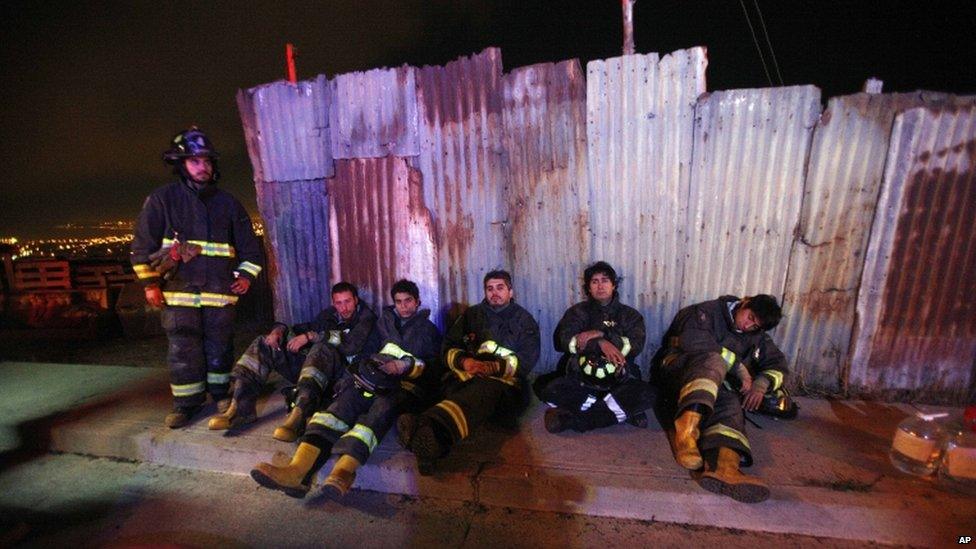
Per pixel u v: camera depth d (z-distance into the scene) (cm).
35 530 285
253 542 270
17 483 332
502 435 332
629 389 326
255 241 387
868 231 343
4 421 381
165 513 297
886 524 251
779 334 374
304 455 291
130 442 353
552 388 339
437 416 290
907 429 285
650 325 390
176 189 351
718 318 340
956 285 341
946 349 352
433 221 410
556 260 394
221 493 314
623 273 385
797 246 355
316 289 447
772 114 338
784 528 261
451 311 423
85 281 835
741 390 325
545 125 374
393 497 303
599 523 274
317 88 410
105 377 469
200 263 355
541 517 281
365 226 425
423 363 348
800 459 292
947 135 320
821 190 343
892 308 352
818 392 376
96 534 280
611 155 367
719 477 257
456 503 295
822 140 336
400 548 262
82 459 359
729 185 354
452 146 394
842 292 357
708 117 346
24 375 478
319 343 363
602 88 359
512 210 394
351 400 316
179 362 355
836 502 255
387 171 410
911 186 330
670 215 368
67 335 755
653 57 347
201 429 356
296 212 437
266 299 779
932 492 260
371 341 378
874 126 327
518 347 358
